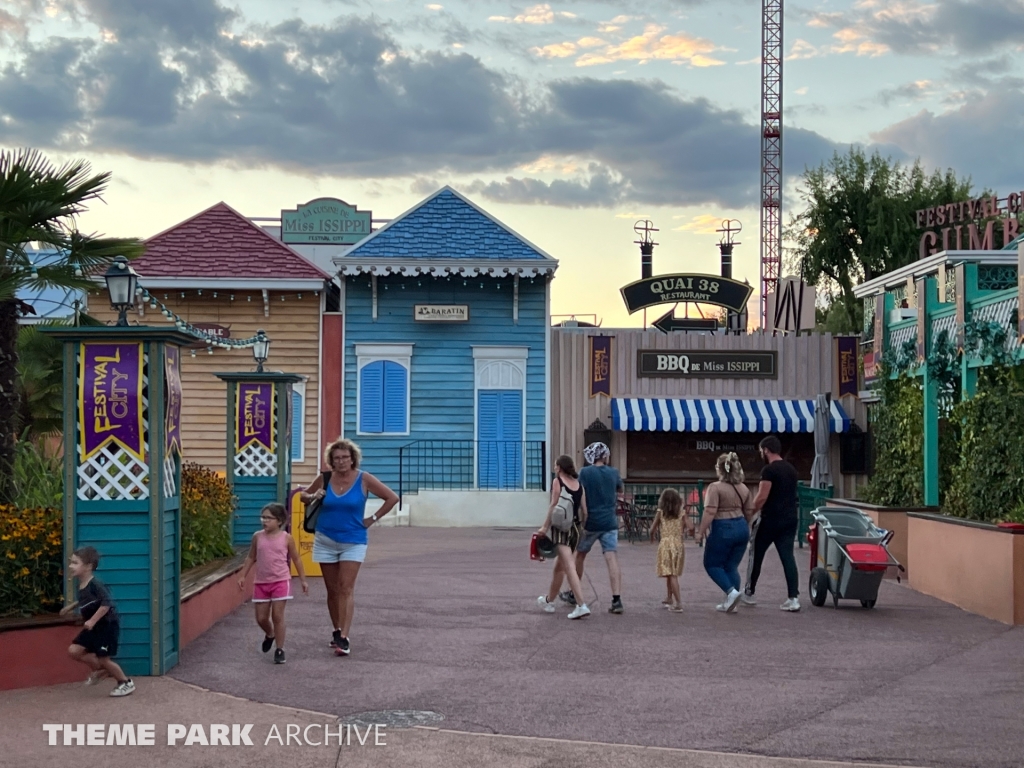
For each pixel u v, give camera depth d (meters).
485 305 28.31
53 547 9.77
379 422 28.02
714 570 13.15
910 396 18.75
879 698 8.91
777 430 27.89
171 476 10.02
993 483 14.29
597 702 8.73
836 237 47.88
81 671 9.45
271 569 10.15
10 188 11.07
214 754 7.37
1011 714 8.41
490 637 11.39
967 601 13.65
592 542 13.09
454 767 7.09
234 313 27.86
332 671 9.79
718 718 8.27
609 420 28.31
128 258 12.30
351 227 34.19
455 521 26.39
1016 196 36.72
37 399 15.61
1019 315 15.20
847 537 13.62
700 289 32.44
